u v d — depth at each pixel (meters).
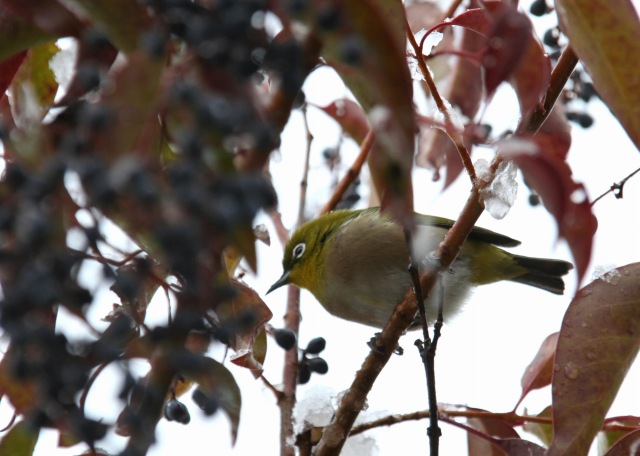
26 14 3.73
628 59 4.55
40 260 2.81
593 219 4.02
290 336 7.05
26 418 3.23
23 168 2.82
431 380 6.07
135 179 2.60
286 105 3.32
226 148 2.92
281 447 6.99
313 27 3.10
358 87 3.89
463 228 6.63
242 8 2.93
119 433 3.85
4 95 5.45
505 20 3.92
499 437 7.29
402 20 4.21
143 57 3.01
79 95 4.01
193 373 3.15
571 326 5.75
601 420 5.58
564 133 6.61
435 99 5.78
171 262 2.66
